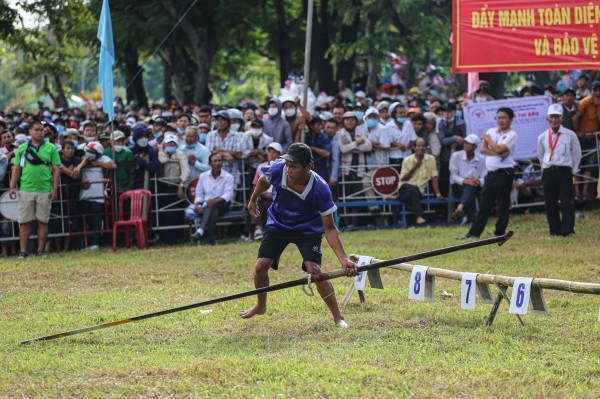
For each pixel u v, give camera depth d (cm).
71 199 1756
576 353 866
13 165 1714
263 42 4416
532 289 923
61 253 1708
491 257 1460
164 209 1809
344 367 811
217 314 1093
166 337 984
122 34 3534
